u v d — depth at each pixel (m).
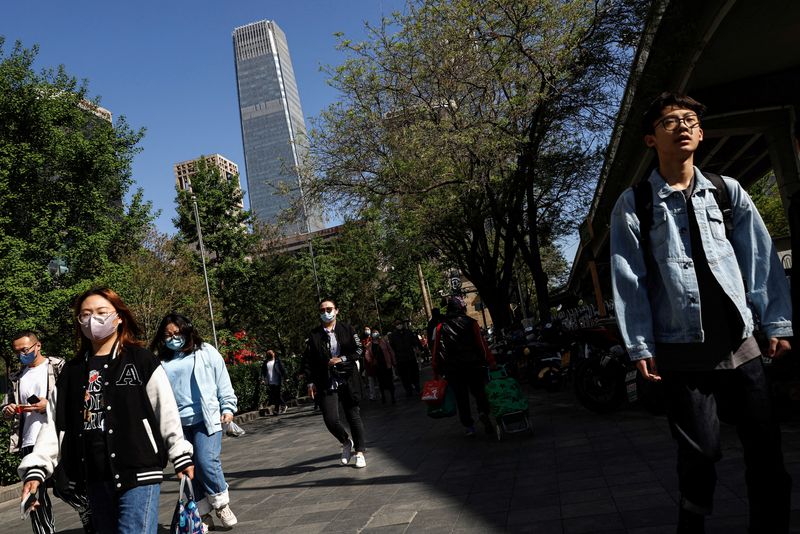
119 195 21.59
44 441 3.09
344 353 7.35
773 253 2.62
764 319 2.60
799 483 4.03
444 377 8.34
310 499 6.01
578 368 8.68
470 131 15.09
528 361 12.88
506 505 4.70
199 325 29.59
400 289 53.25
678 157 2.70
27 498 2.97
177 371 5.28
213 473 5.21
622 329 2.65
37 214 18.28
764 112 17.27
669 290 2.60
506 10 14.80
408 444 8.69
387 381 16.91
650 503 4.17
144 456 3.02
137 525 2.93
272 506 5.96
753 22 12.75
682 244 2.62
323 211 18.52
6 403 6.16
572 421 8.38
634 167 18.17
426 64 15.83
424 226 20.48
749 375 2.53
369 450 8.63
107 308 3.21
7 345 16.12
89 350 3.26
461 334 8.21
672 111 2.69
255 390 22.62
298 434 13.03
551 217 24.34
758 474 2.54
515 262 37.34
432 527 4.38
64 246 19.27
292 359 27.44
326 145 17.77
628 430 7.08
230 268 35.81
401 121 17.08
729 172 25.67
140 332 3.42
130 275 22.33
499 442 7.64
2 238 16.64
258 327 37.22
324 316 7.30
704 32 12.95
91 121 20.92
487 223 25.95
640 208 2.71
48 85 19.23
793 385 5.58
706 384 2.57
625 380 8.07
